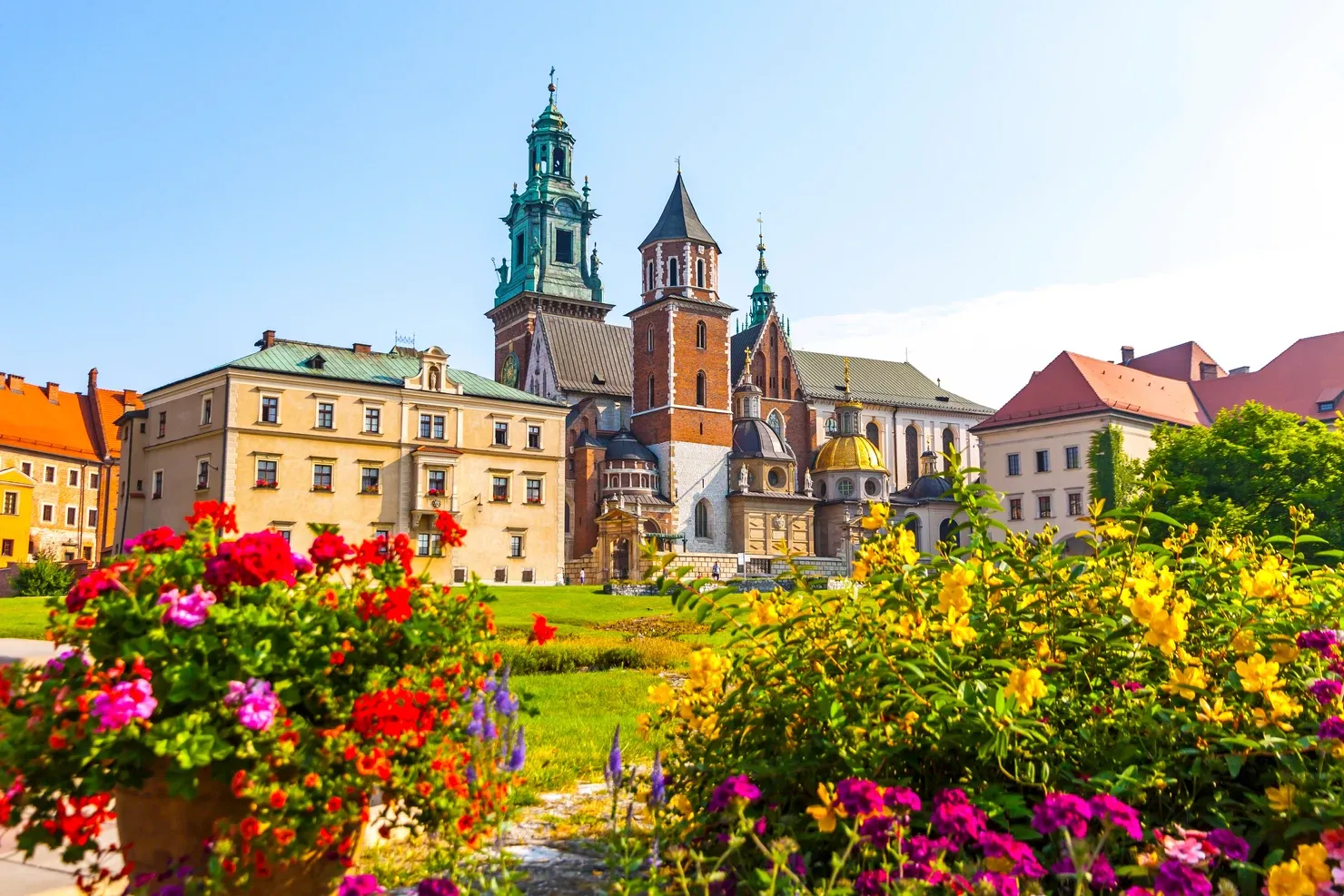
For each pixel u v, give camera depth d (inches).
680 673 874.8
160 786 221.9
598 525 3179.1
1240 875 199.3
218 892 208.4
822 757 251.1
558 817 349.7
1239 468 2305.6
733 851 231.5
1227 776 250.4
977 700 238.4
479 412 2812.5
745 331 4468.5
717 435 3695.9
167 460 2664.9
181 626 217.3
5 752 199.9
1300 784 225.9
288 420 2544.3
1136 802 233.3
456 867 250.5
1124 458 3041.3
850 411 3998.5
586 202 4648.1
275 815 210.7
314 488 2559.1
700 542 3582.7
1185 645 278.4
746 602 299.0
